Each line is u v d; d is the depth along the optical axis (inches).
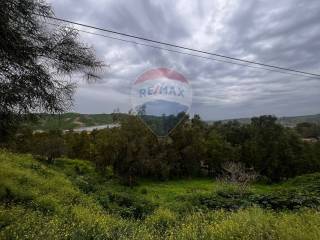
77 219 363.3
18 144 1111.6
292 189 575.5
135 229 352.5
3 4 293.4
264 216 316.8
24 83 343.0
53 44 368.2
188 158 2054.6
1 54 325.1
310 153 2087.8
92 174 1414.9
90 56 395.9
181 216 466.6
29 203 401.1
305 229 255.9
